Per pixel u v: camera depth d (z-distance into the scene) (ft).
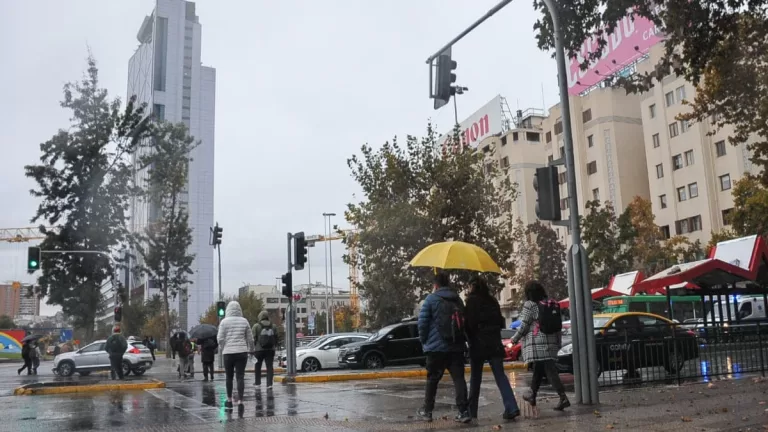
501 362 27.53
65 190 128.36
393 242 88.63
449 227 89.92
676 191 173.27
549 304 29.40
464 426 25.72
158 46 400.47
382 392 43.14
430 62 42.34
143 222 293.02
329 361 82.38
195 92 411.95
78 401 42.78
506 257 92.73
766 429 22.30
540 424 25.25
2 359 157.79
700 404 29.25
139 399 43.37
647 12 39.78
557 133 209.67
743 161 154.20
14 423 31.71
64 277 128.47
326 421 28.81
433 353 27.09
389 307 92.58
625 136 193.36
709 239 159.53
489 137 235.61
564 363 51.08
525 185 220.02
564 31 40.52
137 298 246.27
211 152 414.82
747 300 105.60
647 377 42.39
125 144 135.33
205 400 41.06
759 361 46.03
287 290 61.67
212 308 271.28
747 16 43.14
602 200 192.85
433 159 93.09
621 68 192.34
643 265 145.28
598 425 24.31
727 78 45.96
